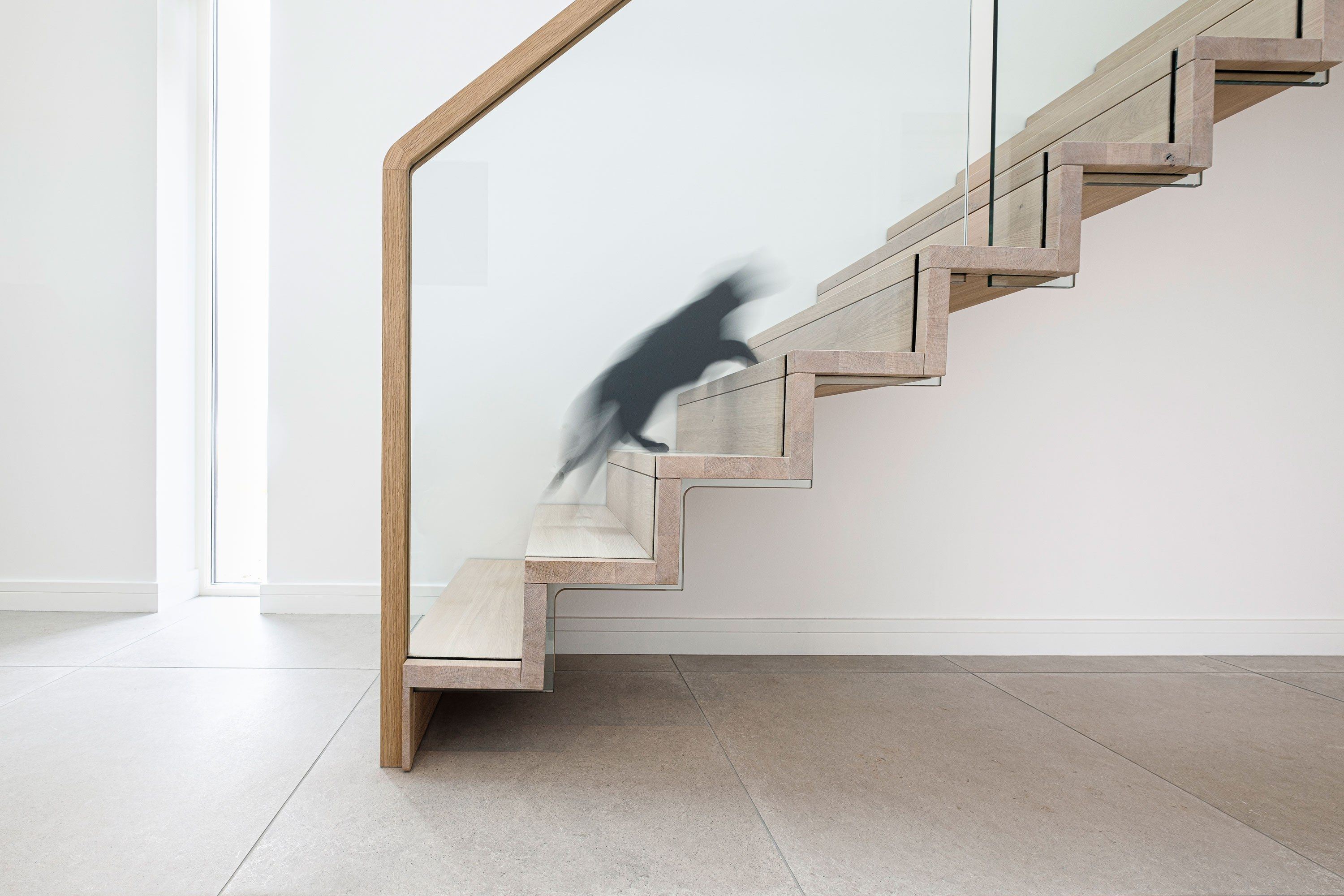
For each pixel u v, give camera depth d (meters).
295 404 2.82
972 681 2.36
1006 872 1.29
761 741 1.84
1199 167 1.68
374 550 2.87
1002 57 2.07
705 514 2.59
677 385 2.14
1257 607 2.74
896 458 2.64
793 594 2.62
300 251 2.80
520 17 2.82
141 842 1.31
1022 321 2.66
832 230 2.15
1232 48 1.66
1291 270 2.73
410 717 1.63
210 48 3.11
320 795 1.50
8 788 1.50
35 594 2.85
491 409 1.91
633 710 2.04
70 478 2.85
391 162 1.68
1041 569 2.68
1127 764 1.75
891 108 2.10
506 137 1.86
